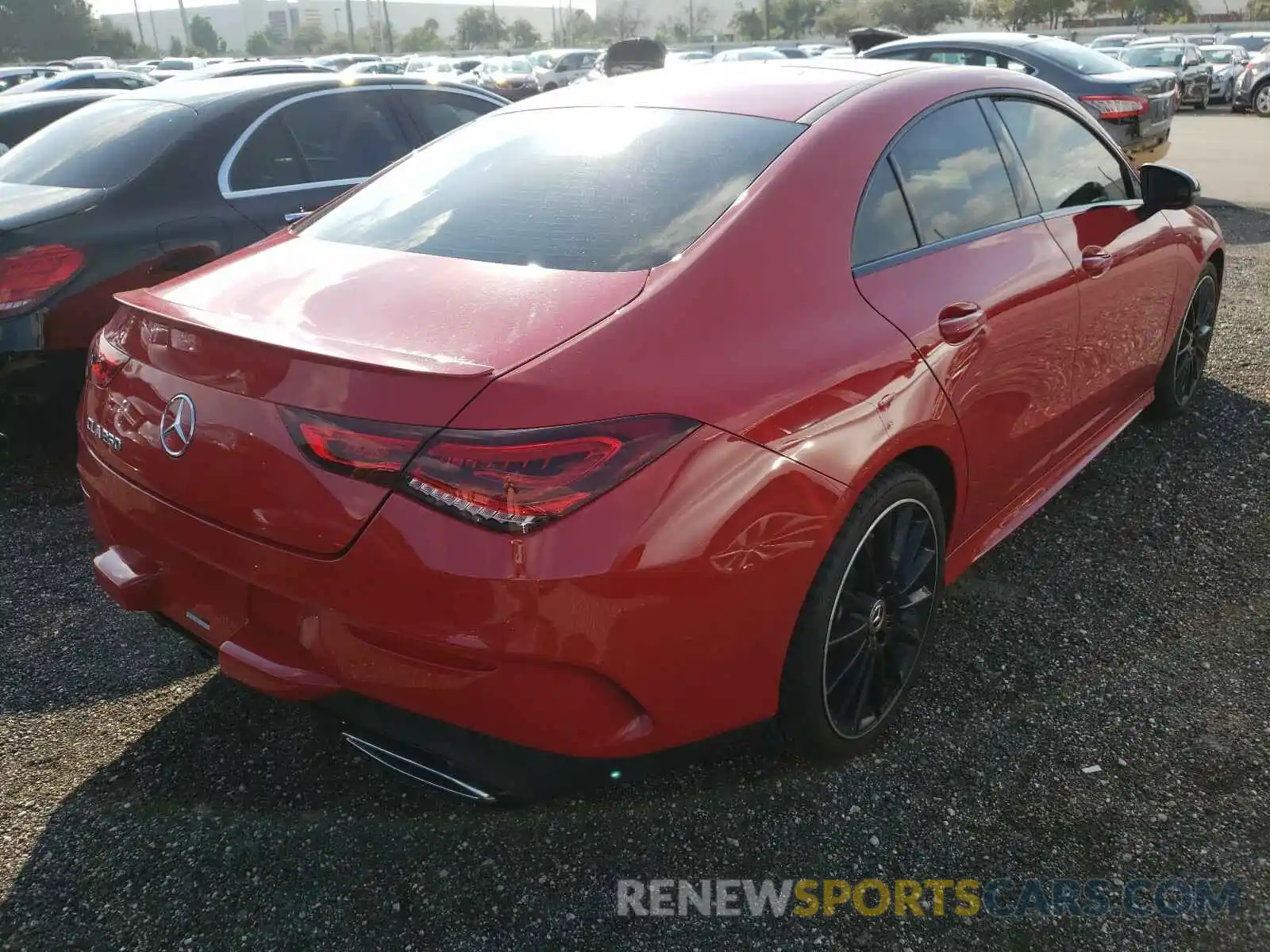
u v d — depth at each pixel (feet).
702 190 7.07
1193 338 13.55
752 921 6.25
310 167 14.74
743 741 6.66
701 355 6.01
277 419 5.72
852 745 7.48
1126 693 8.32
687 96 8.41
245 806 7.22
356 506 5.46
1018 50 28.02
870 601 7.18
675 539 5.57
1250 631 9.18
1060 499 11.82
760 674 6.38
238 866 6.68
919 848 6.79
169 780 7.48
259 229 13.71
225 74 30.50
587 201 7.25
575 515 5.34
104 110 14.78
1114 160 11.35
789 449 6.14
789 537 6.15
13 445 12.67
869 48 31.76
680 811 7.14
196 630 6.68
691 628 5.78
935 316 7.49
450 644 5.39
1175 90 29.45
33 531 11.61
